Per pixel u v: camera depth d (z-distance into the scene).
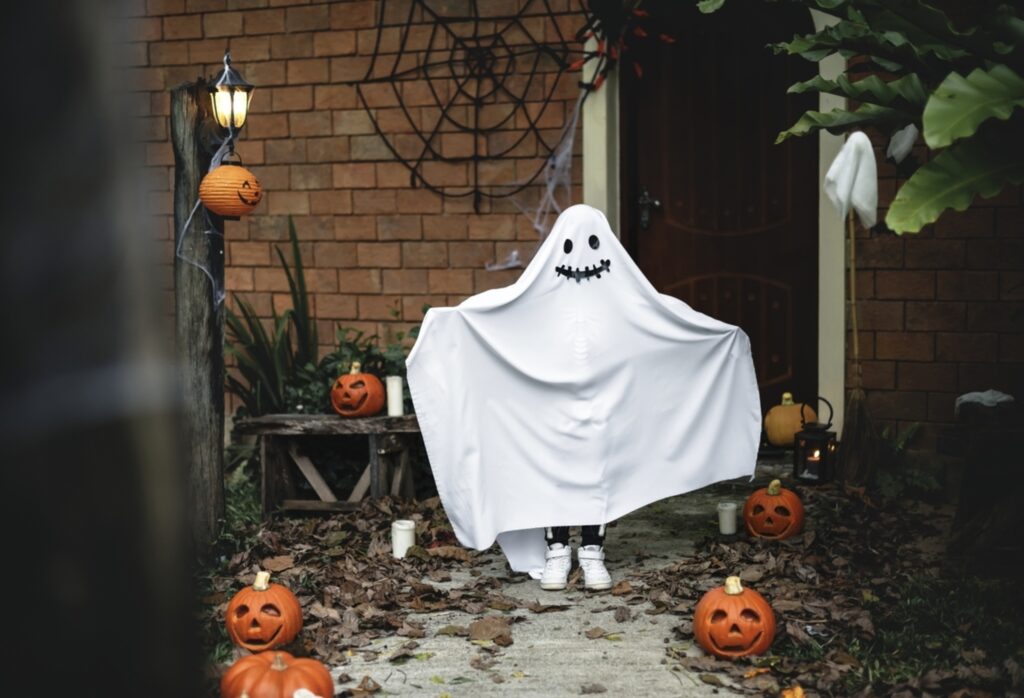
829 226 6.90
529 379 4.96
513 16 7.30
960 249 6.66
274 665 3.38
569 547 5.04
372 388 6.38
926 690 3.65
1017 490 5.01
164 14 7.95
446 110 7.48
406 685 3.83
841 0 4.34
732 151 7.46
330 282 7.81
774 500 5.56
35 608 0.74
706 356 5.20
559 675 3.92
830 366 6.95
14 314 0.72
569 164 7.32
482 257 7.50
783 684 3.77
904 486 6.47
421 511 6.21
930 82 4.36
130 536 0.75
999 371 6.64
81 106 0.72
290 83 7.77
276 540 5.66
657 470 5.12
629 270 5.07
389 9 7.52
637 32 7.11
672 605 4.65
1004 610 4.42
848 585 4.77
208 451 5.55
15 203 0.72
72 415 0.73
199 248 5.50
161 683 0.77
